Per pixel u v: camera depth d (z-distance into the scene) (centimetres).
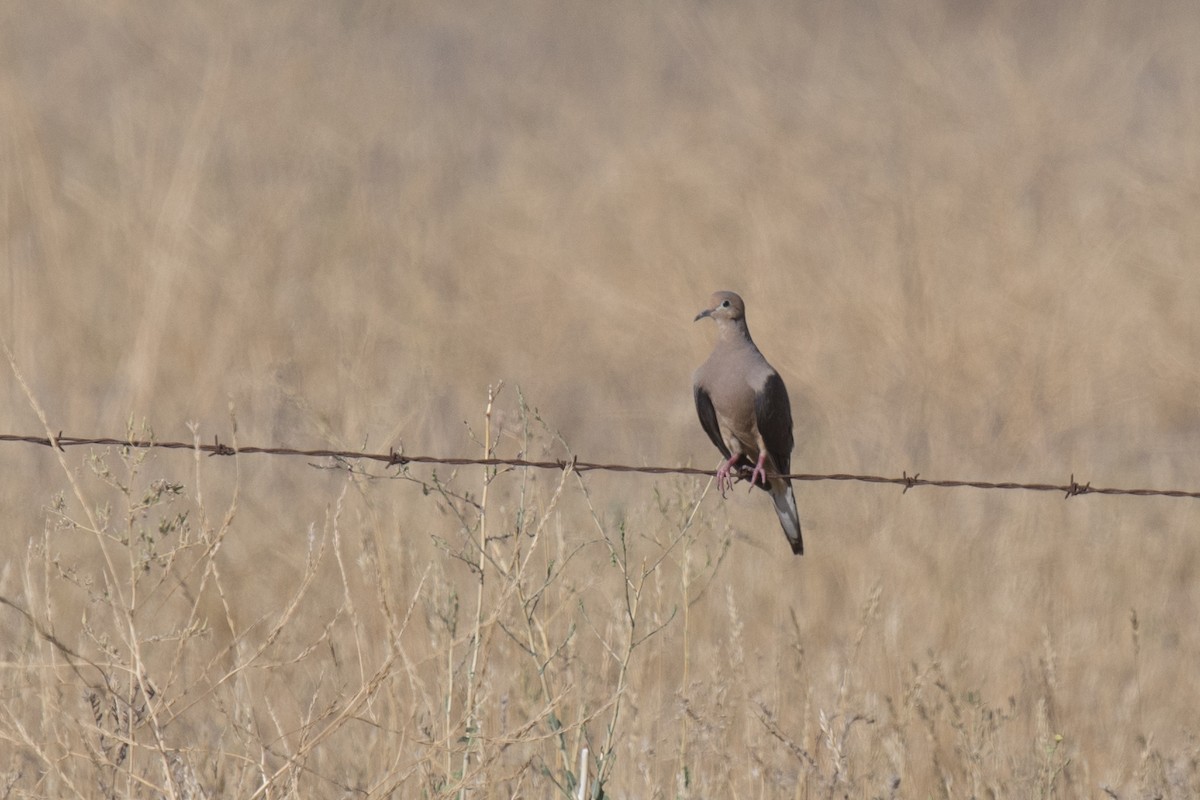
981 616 1031
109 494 1170
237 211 1791
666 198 2034
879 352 1673
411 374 1436
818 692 836
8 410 1398
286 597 973
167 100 1994
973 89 2333
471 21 3297
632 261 1934
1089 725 883
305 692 842
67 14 2317
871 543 1138
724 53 2739
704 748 721
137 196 1733
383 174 2211
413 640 793
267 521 1104
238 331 1559
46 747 666
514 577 681
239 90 2012
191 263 1648
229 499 1141
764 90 2392
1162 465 1491
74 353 1556
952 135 2073
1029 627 1016
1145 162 2100
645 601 865
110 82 2200
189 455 1257
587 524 1051
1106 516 1269
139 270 1617
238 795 626
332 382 1409
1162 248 1864
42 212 1711
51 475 1239
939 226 1833
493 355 1798
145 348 1467
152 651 871
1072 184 2023
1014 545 1159
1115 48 2748
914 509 1216
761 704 721
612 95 2775
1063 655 936
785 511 964
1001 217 1839
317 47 2272
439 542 683
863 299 1725
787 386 1717
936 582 1070
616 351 1825
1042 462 1447
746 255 1883
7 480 1190
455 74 3044
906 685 845
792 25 2839
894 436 1512
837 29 2831
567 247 1977
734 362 924
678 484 775
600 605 901
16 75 2061
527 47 3222
